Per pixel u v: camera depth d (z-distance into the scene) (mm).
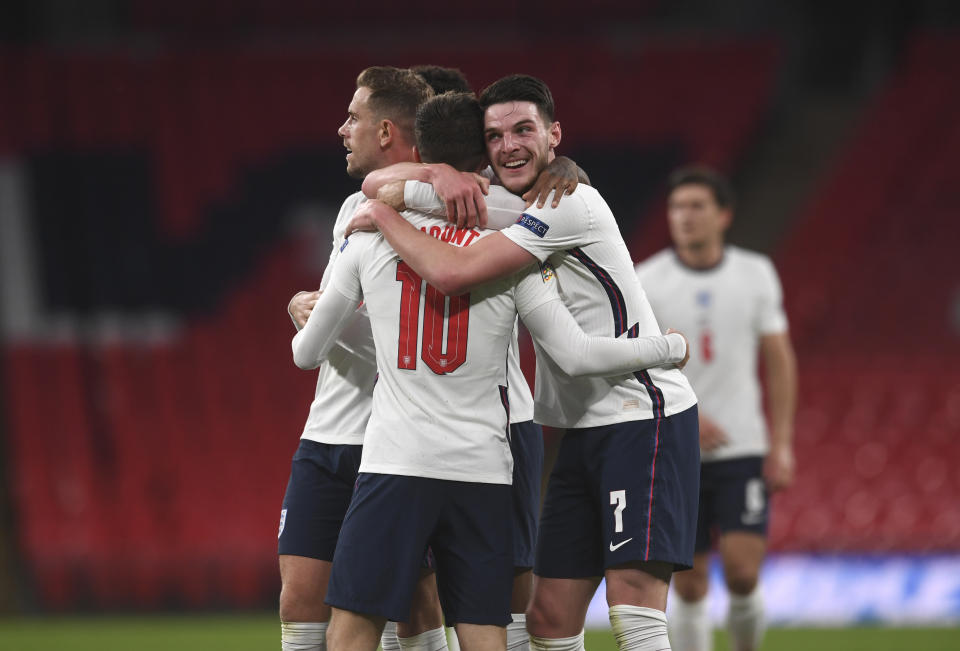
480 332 11656
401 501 11414
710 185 19406
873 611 33844
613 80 60188
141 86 58781
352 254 11977
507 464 11906
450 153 12328
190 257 53719
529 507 13922
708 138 57938
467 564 11672
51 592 39594
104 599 39438
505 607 11773
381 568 11359
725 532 18812
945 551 37375
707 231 19391
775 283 19688
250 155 57094
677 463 12625
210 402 46656
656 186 56688
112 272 52875
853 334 47688
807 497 39781
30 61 58719
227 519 41594
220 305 51938
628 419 12609
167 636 30484
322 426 13516
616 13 63500
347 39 62844
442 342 11578
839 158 58844
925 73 58312
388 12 62938
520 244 11555
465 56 60906
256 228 55094
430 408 11531
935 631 30422
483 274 11336
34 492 42938
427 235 11547
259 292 52469
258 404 46656
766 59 60812
